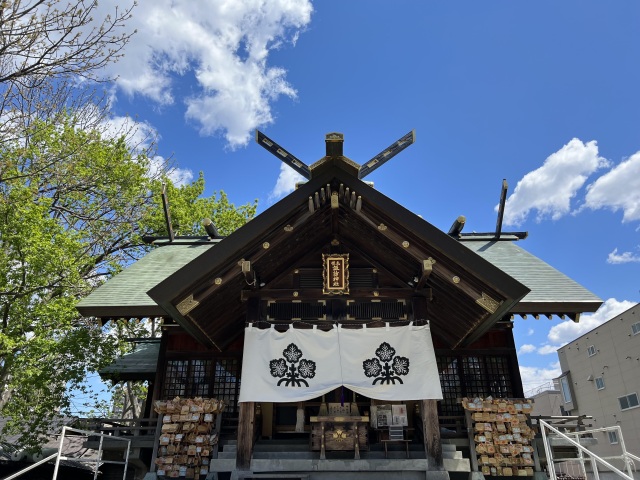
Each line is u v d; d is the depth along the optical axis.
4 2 8.37
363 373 8.09
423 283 8.66
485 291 7.85
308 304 8.91
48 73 9.46
